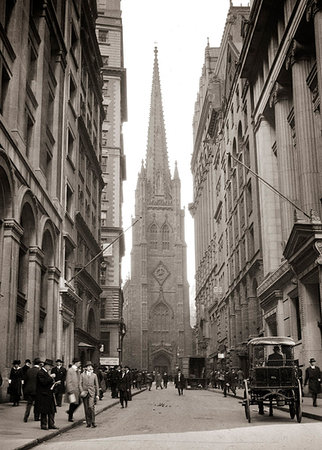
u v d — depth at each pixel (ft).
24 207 85.15
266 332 134.10
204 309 311.68
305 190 97.30
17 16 82.12
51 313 102.99
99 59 177.58
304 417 62.08
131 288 446.60
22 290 86.43
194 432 46.65
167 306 451.94
